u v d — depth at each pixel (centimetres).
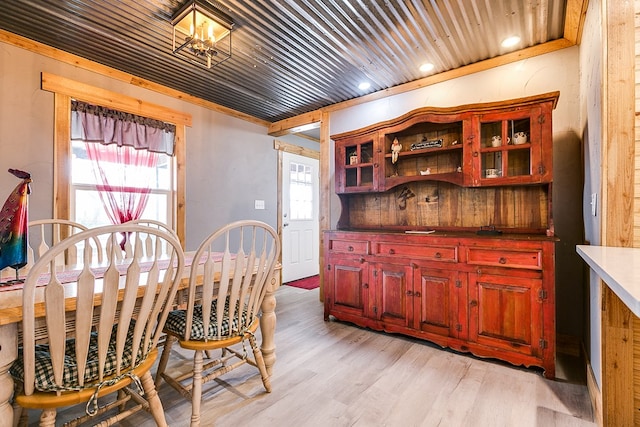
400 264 254
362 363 215
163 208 333
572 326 230
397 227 314
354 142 311
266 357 189
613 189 145
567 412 160
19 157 239
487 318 214
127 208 296
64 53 260
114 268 111
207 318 150
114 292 112
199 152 361
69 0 198
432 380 192
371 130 297
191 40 213
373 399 173
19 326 114
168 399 175
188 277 155
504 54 264
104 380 116
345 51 261
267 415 160
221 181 384
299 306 354
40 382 108
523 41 246
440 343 233
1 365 102
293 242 493
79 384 110
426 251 240
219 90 341
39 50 248
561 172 238
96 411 115
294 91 344
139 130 307
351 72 299
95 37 240
